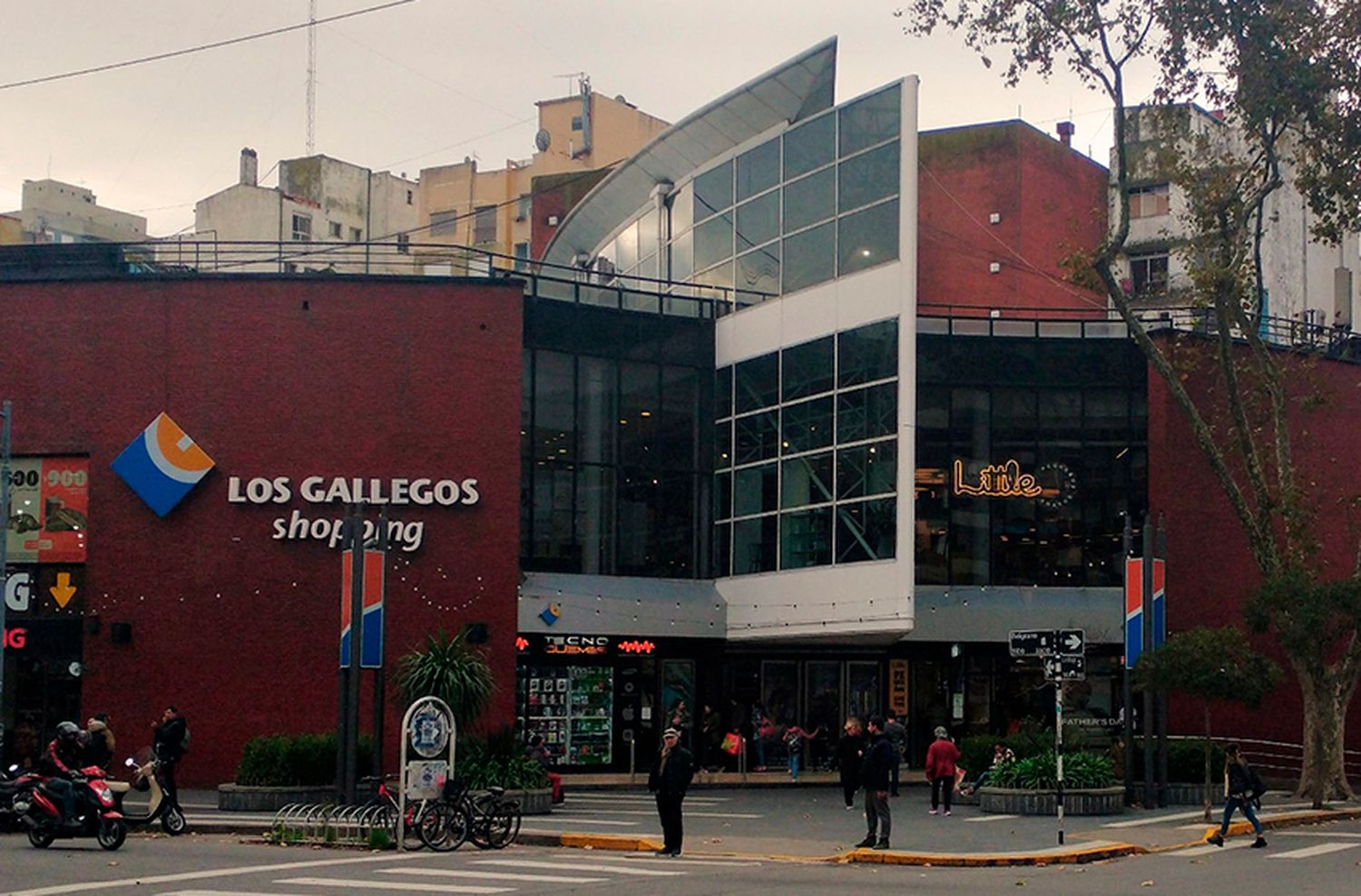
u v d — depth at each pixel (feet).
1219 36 100.94
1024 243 173.88
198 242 126.31
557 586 126.72
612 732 130.93
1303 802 109.91
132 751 116.06
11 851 73.51
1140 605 104.17
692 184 146.51
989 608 133.39
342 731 95.66
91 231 282.77
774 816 97.96
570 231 172.04
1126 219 107.86
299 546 118.11
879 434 120.98
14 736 117.50
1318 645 107.34
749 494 133.59
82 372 120.67
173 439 118.42
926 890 60.59
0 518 105.09
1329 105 103.96
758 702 137.28
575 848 81.30
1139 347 129.59
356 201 284.00
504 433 120.67
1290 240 194.80
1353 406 142.10
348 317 120.57
